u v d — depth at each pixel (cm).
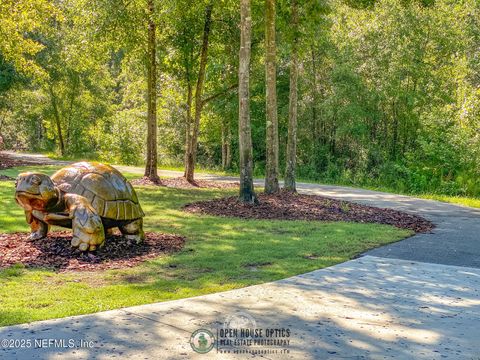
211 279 738
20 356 436
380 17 3200
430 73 3188
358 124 3222
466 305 647
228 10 2192
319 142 3756
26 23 2084
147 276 757
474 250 1034
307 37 1992
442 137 2856
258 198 1762
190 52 2378
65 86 4516
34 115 5459
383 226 1345
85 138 4953
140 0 2236
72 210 891
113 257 874
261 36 2289
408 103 3136
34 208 913
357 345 489
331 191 2395
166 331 509
